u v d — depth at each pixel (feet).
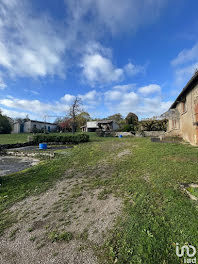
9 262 5.68
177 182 10.89
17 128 100.58
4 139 56.39
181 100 33.83
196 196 8.44
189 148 22.59
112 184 12.82
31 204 10.38
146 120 83.92
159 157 19.07
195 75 20.75
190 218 6.75
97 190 11.96
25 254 6.01
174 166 14.56
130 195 10.36
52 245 6.40
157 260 5.02
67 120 104.47
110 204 9.51
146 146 29.58
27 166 22.90
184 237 5.79
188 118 28.89
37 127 107.04
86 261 5.44
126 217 7.80
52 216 8.73
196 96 24.56
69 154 29.01
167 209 7.78
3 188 13.32
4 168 21.75
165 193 9.52
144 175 13.76
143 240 5.95
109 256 5.51
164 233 6.15
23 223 8.20
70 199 10.75
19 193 12.21
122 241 6.14
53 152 31.42
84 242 6.40
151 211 7.89
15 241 6.79
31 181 14.94
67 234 6.98
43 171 18.33
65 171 18.07
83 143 47.26
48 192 12.25
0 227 7.91
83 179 14.89
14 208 9.94
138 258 5.18
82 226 7.54
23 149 39.55
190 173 12.32
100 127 95.14
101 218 8.09
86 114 145.38
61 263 5.45
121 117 145.69
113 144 38.50
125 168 17.11
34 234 7.21
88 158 24.39
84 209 9.23
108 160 22.03
